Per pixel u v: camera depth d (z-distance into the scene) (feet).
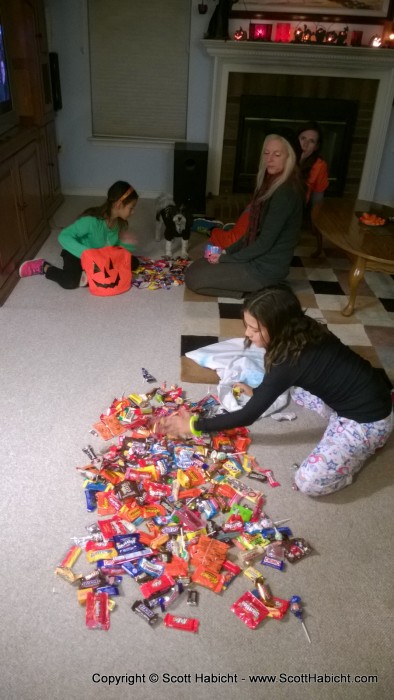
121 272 9.85
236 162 15.07
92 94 14.19
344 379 5.16
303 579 5.07
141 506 5.59
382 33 13.50
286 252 9.39
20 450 6.28
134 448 6.21
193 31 13.29
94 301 9.68
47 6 12.72
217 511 5.65
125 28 13.28
